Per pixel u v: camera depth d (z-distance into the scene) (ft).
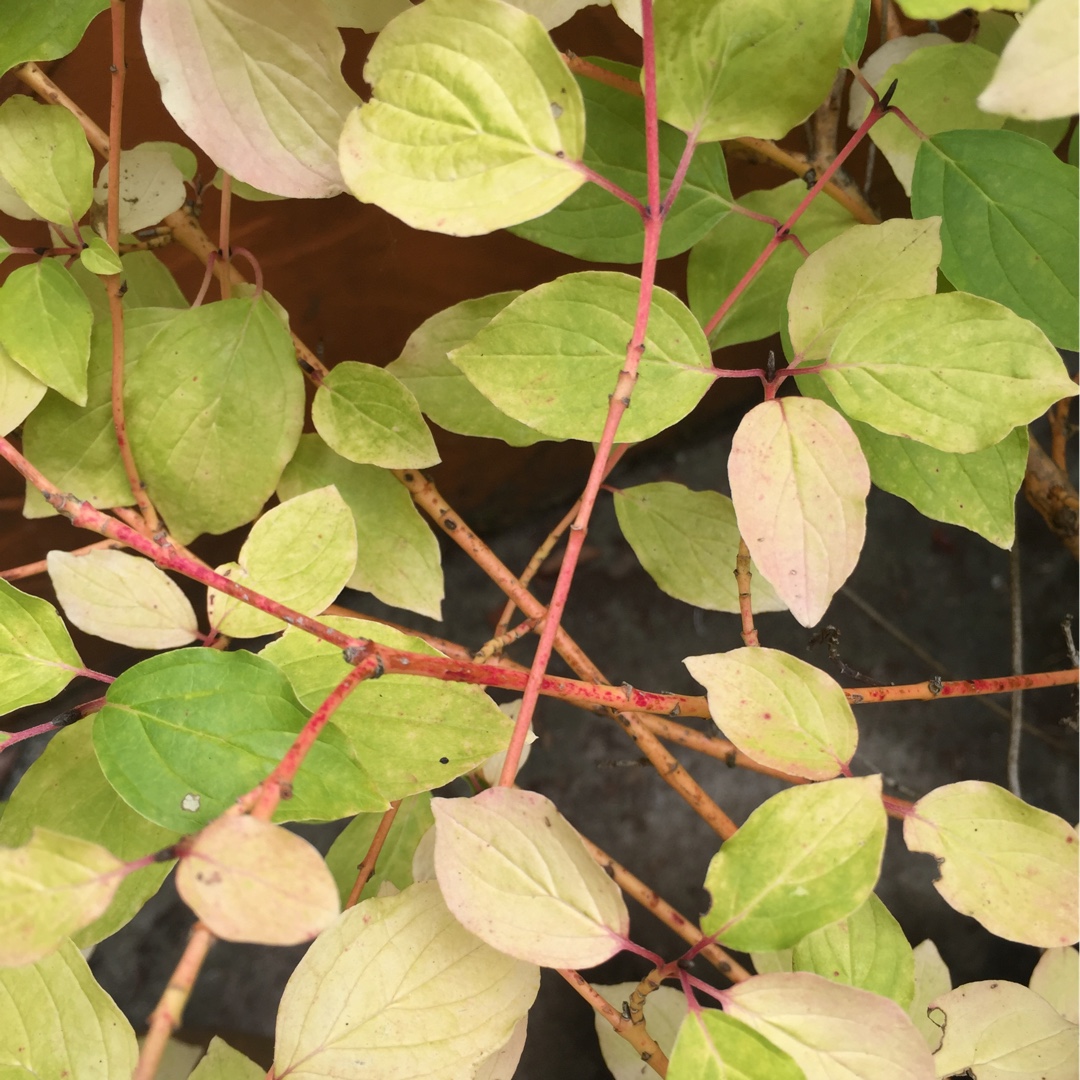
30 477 0.72
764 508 0.78
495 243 1.40
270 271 1.33
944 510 0.99
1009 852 0.79
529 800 0.69
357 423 1.04
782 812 0.71
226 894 0.54
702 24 0.79
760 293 1.13
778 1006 0.70
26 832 0.89
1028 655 1.91
